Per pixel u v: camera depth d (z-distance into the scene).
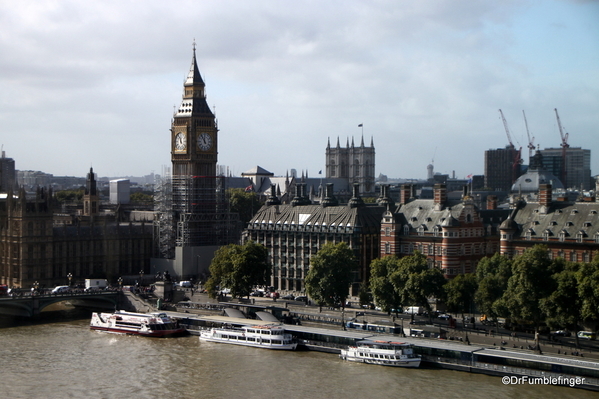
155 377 176.88
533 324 193.12
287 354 199.00
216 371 181.62
